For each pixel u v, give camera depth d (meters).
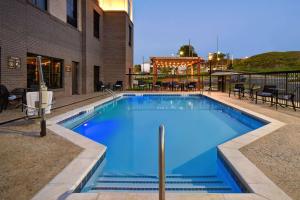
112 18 23.58
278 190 3.25
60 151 4.87
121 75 23.83
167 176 4.87
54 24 13.81
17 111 9.21
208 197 3.10
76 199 3.04
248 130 9.26
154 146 7.14
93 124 10.14
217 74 22.31
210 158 6.09
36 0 12.17
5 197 3.09
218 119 11.36
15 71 10.23
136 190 4.05
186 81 27.69
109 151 6.61
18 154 4.68
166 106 15.41
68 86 16.11
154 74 25.25
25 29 10.91
